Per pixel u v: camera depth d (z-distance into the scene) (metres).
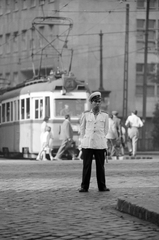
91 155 16.73
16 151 40.25
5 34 84.00
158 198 13.05
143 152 55.88
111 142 36.94
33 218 11.88
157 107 64.44
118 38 76.75
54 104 36.81
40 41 78.12
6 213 12.61
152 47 79.62
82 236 9.74
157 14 79.81
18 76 81.75
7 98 42.25
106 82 76.31
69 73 38.66
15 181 19.89
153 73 74.00
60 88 36.91
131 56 77.69
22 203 14.26
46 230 10.41
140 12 78.75
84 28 75.56
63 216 12.09
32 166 27.78
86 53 75.56
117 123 36.88
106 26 76.19
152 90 79.81
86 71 75.44
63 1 75.25
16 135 40.28
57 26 75.38
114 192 16.30
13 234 10.05
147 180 19.81
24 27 80.69
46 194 16.09
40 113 37.31
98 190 16.75
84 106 37.16
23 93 38.97
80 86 37.28
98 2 75.81
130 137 37.81
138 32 79.12
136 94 78.62
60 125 36.75
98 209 13.08
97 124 16.91
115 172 23.41
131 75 77.69
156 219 10.80
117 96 76.62
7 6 83.56
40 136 35.75
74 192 16.50
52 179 20.56
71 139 35.06
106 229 10.39
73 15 75.38
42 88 37.38
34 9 78.94
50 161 32.28
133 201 12.41
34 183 19.14
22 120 39.06
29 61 79.81
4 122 42.88
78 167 26.89
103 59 76.25
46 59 77.06
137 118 37.62
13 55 82.69
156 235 9.72
